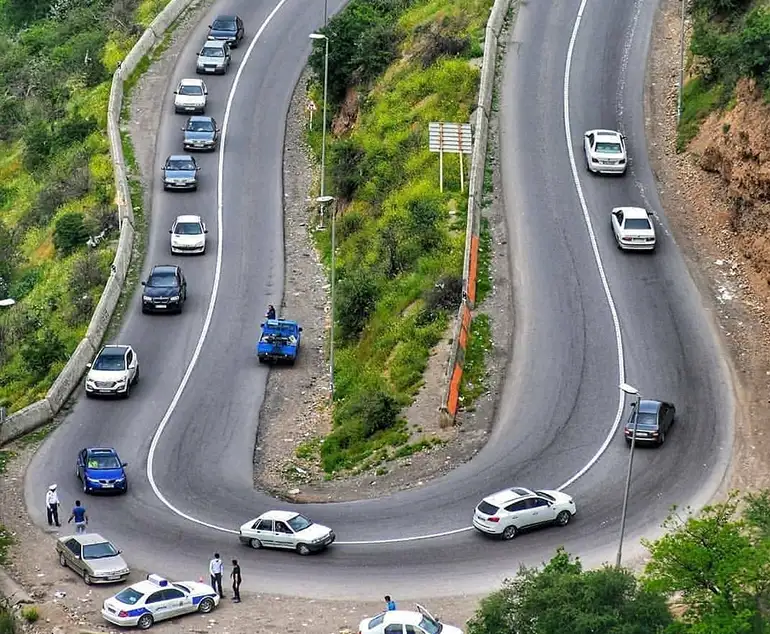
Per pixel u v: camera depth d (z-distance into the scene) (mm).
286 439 168625
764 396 157000
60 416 174250
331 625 120875
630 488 142000
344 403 172750
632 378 162625
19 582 133125
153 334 194375
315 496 151625
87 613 125812
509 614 107688
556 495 138375
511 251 190500
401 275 193500
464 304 175625
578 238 192875
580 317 175250
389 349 178625
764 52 185625
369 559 134375
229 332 195625
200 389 180875
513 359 168625
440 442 156000
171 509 150625
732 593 102938
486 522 135000
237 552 138875
